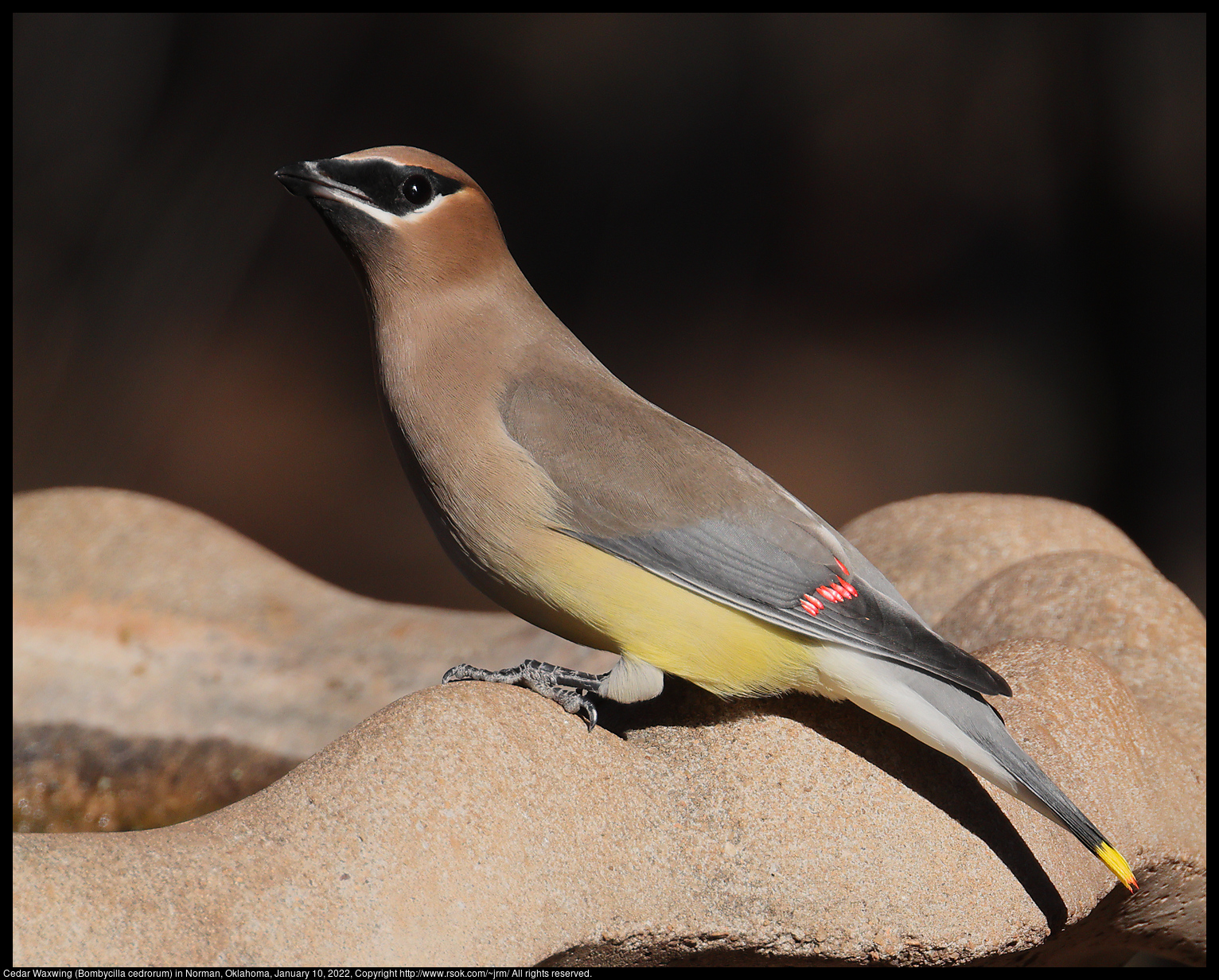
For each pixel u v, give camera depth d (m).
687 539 6.00
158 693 9.27
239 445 22.02
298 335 24.84
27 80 25.19
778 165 28.28
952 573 8.98
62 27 25.52
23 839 4.50
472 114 28.30
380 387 6.46
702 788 5.76
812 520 6.20
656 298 26.66
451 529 6.28
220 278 25.48
